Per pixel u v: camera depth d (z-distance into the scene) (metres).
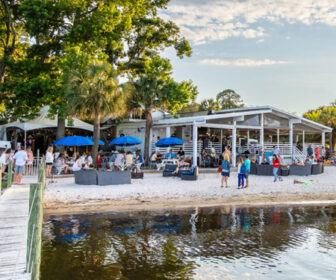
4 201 10.90
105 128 33.94
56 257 7.11
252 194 15.27
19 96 23.05
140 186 16.45
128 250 7.63
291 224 10.25
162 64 27.58
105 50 28.75
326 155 33.91
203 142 27.98
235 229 9.59
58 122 25.89
